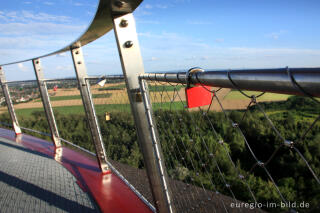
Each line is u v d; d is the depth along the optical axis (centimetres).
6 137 481
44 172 289
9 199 224
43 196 228
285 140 60
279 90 56
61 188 245
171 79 108
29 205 212
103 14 137
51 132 392
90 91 271
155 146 150
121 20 138
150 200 211
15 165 317
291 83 51
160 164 152
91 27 167
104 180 260
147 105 146
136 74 146
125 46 141
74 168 298
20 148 399
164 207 170
